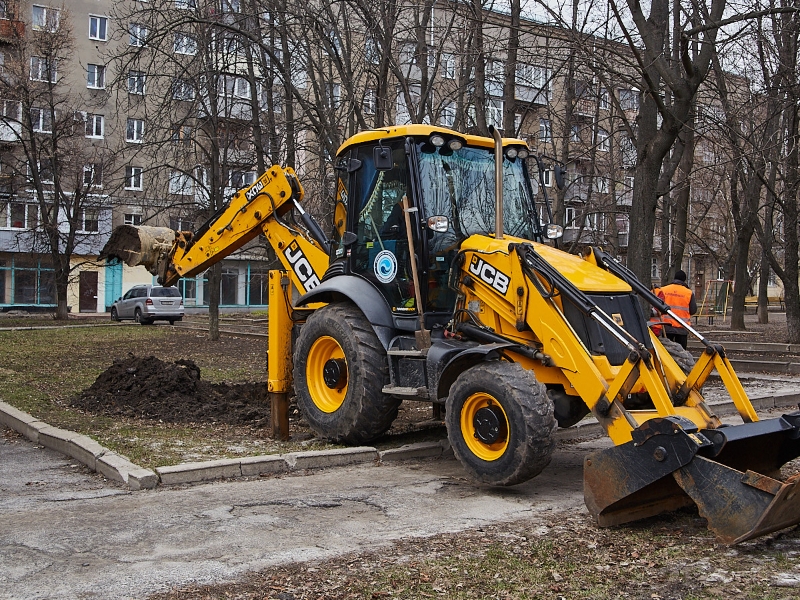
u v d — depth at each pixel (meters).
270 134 16.52
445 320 8.11
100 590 4.54
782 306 55.00
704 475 5.28
